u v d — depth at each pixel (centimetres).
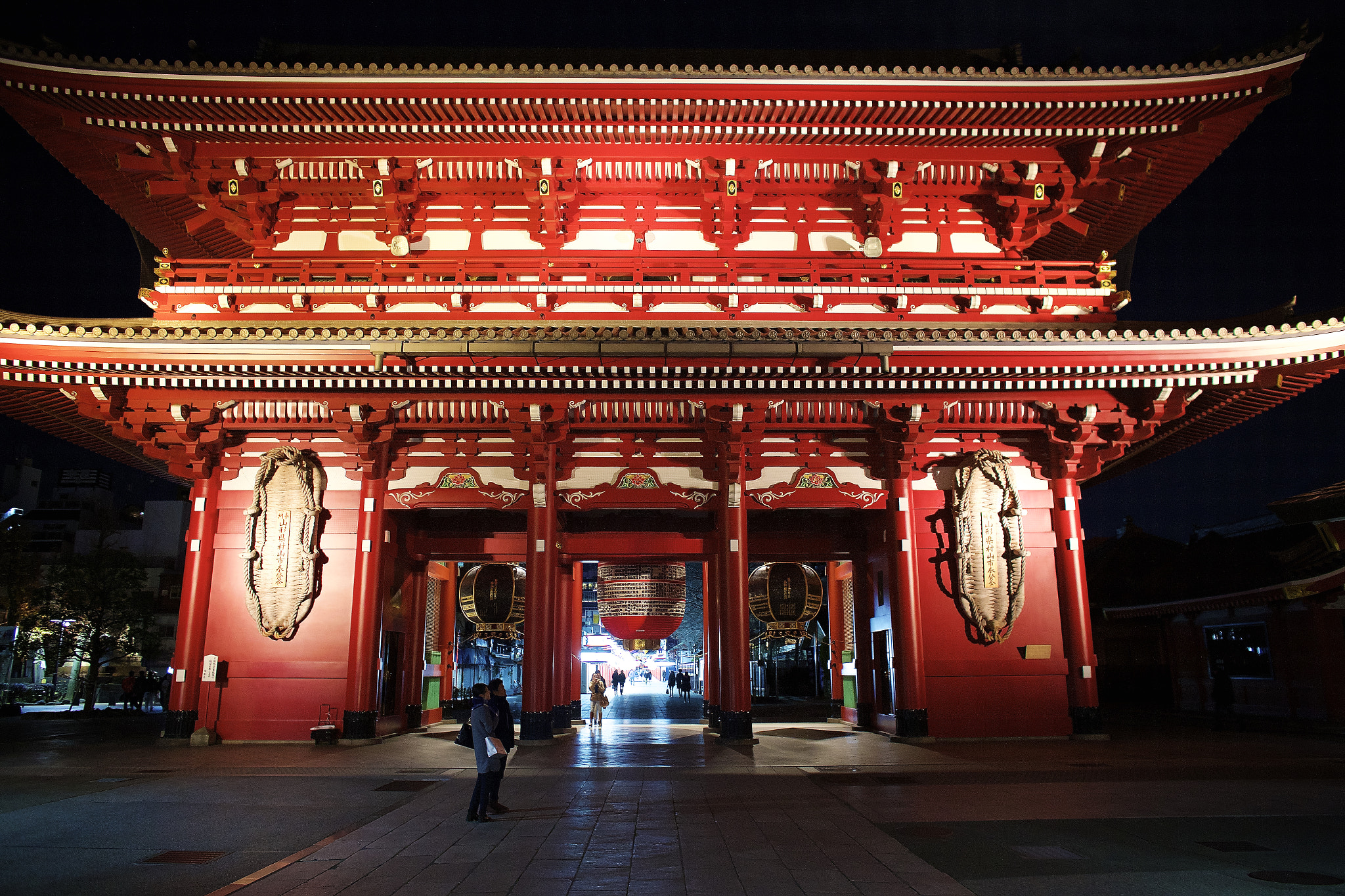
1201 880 954
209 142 2308
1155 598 3447
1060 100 2195
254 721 2244
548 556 2258
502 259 2384
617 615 3250
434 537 2844
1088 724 2230
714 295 2356
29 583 4356
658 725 2986
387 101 2161
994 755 1961
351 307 2358
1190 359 2078
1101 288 2402
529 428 2306
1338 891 912
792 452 2397
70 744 2314
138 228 2780
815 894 908
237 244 2794
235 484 2388
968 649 2283
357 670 2239
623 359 2062
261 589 2267
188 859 1085
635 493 2372
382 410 2283
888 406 2272
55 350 2042
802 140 2308
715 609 2916
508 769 1800
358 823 1284
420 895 916
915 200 2458
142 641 4572
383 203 2395
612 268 2370
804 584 2888
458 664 4806
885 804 1405
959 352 2073
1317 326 2022
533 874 991
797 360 2059
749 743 2169
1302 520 2739
